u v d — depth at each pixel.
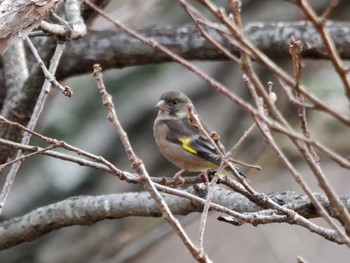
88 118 17.02
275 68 6.68
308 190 7.14
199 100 17.16
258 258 17.19
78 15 9.38
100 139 16.75
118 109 17.00
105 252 15.05
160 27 12.58
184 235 7.04
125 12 16.48
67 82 16.59
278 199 9.27
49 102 15.05
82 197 10.36
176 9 17.59
